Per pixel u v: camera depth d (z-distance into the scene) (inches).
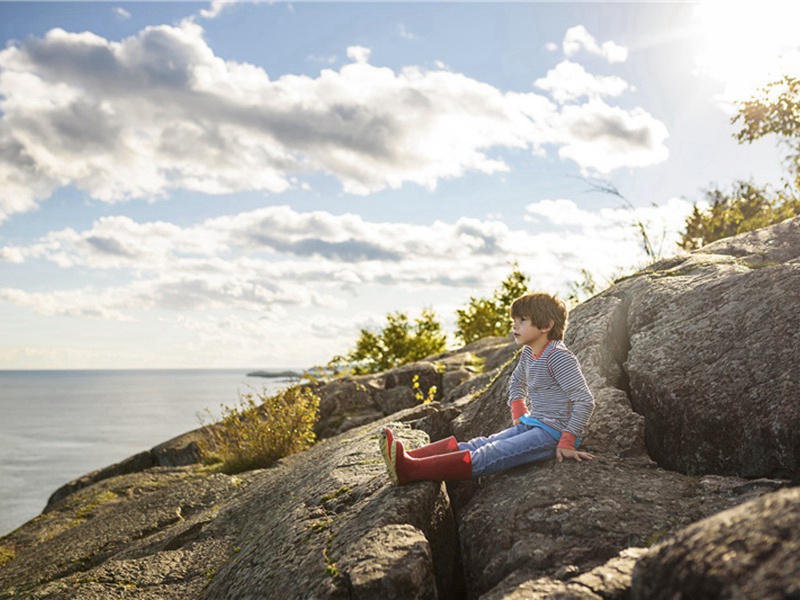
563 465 146.3
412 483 145.0
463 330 759.1
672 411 159.3
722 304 175.8
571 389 148.5
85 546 241.9
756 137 459.2
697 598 74.0
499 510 135.7
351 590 112.2
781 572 67.0
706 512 126.7
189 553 198.2
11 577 228.8
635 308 199.3
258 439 343.6
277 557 141.0
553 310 154.9
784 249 207.3
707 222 458.9
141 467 407.5
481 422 211.8
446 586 135.7
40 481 2151.8
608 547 117.0
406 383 430.0
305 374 452.1
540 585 105.6
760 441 142.6
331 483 171.6
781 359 150.0
